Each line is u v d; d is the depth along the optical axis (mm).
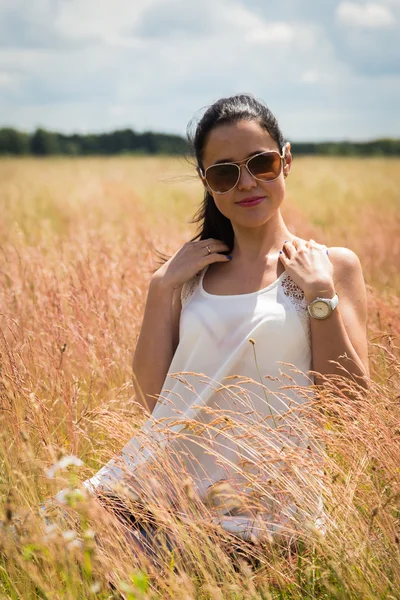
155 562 2490
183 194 16406
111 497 2779
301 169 25859
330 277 2830
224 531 2439
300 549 2557
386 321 4391
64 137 58219
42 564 2496
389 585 2295
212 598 2338
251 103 2982
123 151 57281
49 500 2656
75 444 3180
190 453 2729
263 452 2541
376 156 50406
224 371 2836
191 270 3082
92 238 7238
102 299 4805
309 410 2670
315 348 2854
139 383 3227
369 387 2820
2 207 12875
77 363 4176
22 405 3318
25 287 5082
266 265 2982
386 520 2396
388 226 9336
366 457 2588
